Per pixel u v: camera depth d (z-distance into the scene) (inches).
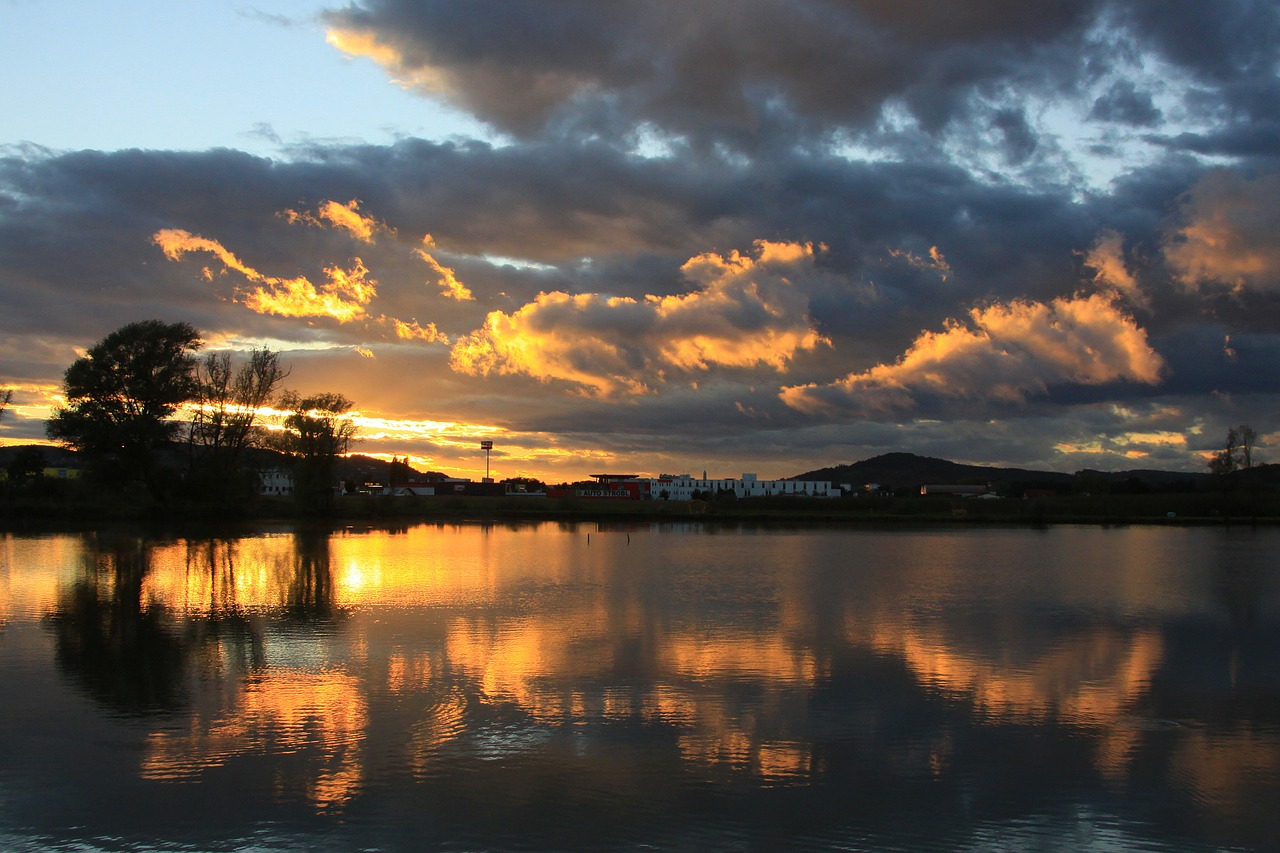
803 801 669.9
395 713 874.8
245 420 4042.8
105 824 625.9
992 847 602.9
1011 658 1154.0
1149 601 1723.7
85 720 850.1
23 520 3791.8
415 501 6107.3
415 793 679.1
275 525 4143.7
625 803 662.5
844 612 1534.2
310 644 1207.6
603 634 1293.1
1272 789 702.5
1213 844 612.1
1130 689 997.2
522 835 610.5
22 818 634.2
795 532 4608.8
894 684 1007.0
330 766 731.4
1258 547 3427.7
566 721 852.6
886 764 747.4
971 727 848.3
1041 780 717.3
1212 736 829.8
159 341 3671.3
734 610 1542.8
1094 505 6318.9
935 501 6692.9
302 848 593.3
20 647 1189.1
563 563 2517.2
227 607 1546.5
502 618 1434.5
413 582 1961.1
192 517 3941.9
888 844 603.8
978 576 2208.4
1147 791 697.6
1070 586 1988.2
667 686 986.1
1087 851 599.5
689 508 6688.0
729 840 606.5
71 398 3607.3
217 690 960.3
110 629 1323.8
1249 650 1218.0
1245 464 5940.0
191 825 625.3
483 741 794.8
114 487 3764.8
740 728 837.2
